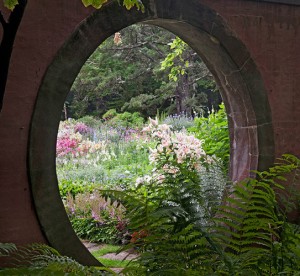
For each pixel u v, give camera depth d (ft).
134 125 53.83
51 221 13.53
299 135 18.48
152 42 57.21
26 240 13.25
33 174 13.25
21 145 13.16
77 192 28.02
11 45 7.73
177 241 7.34
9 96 12.97
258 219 8.08
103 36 14.32
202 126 27.30
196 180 8.17
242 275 6.97
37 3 13.33
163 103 61.98
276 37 17.97
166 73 57.57
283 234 8.06
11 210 13.06
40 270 5.70
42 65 13.38
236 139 18.80
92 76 61.41
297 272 7.29
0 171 12.91
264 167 17.80
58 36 13.60
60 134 37.55
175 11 15.62
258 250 7.90
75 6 13.84
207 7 16.31
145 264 7.31
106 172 32.14
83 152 36.65
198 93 64.64
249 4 17.31
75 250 13.92
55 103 13.56
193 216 7.20
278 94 18.10
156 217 6.85
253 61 17.52
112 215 23.44
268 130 17.88
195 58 60.08
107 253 21.01
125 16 14.64
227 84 18.35
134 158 37.86
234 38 17.03
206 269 7.33
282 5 18.04
